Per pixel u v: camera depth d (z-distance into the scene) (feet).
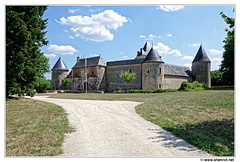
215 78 178.09
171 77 130.52
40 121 26.27
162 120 26.23
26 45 50.52
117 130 21.45
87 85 145.59
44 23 64.54
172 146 16.02
